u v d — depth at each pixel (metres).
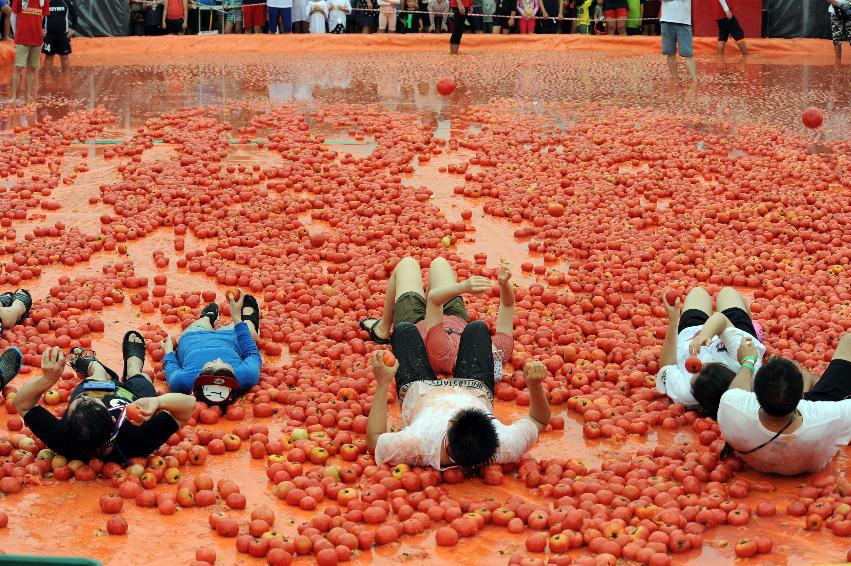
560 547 4.97
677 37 19.95
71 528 5.21
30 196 11.28
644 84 20.14
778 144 14.09
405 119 15.80
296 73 21.64
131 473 5.65
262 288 8.73
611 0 26.98
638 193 11.73
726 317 6.62
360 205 10.98
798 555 4.99
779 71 22.33
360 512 5.27
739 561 4.95
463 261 9.37
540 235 10.25
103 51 25.00
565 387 6.95
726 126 15.38
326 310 8.05
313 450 5.89
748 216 10.66
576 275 8.97
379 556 5.02
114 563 4.92
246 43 25.84
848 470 5.85
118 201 10.98
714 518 5.24
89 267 9.26
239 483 5.74
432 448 5.66
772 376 5.39
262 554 5.01
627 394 6.88
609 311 8.27
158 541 5.13
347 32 27.34
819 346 7.37
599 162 12.95
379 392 5.94
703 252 9.60
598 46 26.58
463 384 6.02
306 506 5.44
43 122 15.24
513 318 7.38
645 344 7.52
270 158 13.22
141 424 5.74
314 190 11.60
